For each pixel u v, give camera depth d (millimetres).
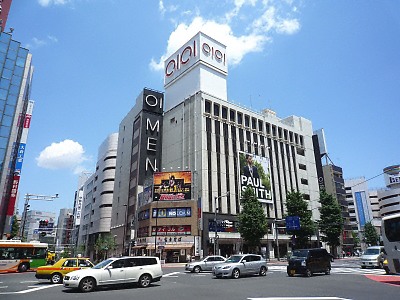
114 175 78875
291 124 71250
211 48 60875
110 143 81250
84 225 96250
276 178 59781
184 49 62969
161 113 62750
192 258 41594
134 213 54688
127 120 70125
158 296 11555
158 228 44719
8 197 43188
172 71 65125
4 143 38125
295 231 46188
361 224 99812
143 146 58438
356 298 10391
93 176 94312
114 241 62688
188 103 56844
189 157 52688
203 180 48469
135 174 58000
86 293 12805
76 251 88875
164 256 43344
